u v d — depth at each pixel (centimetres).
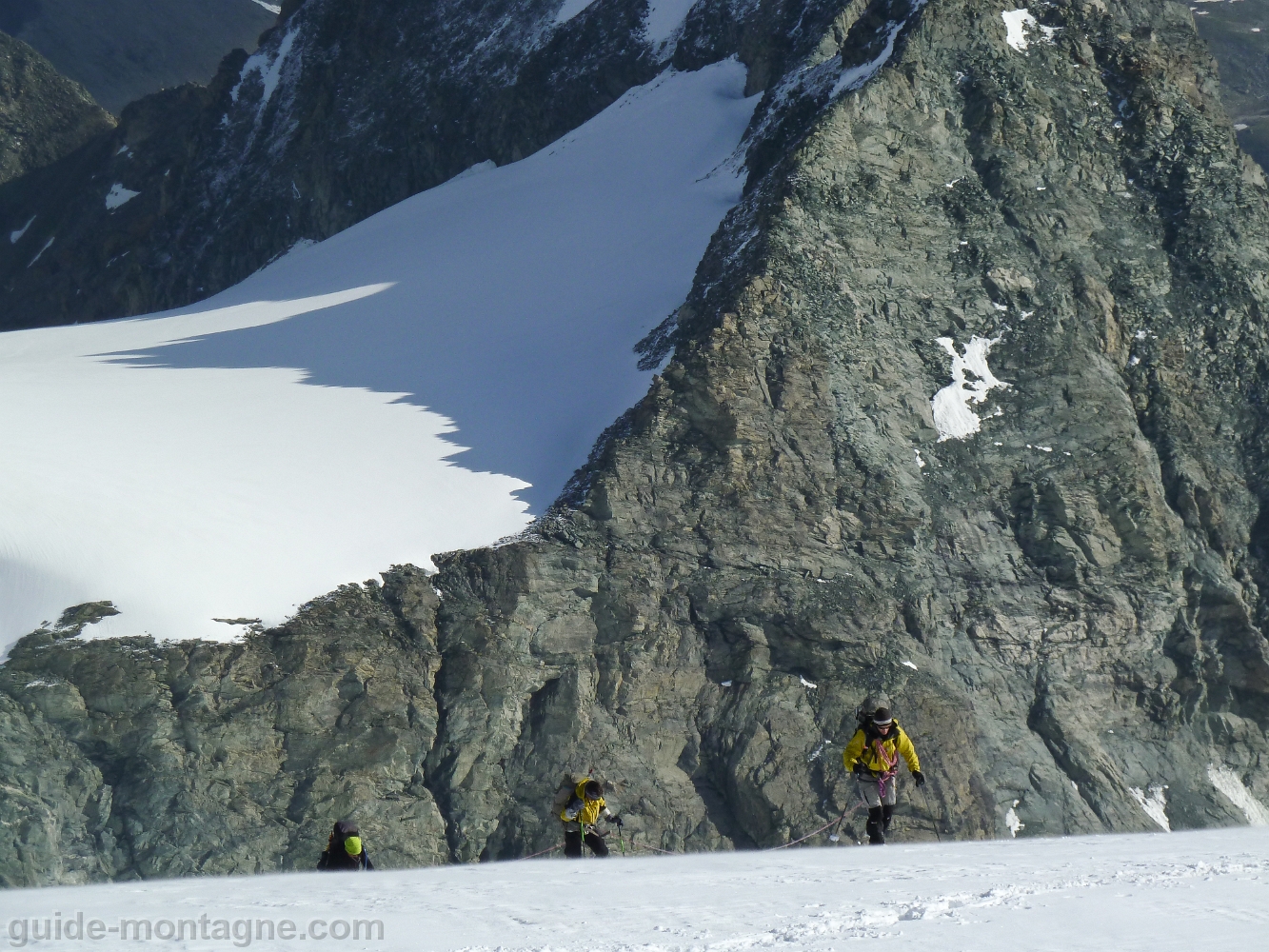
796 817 4328
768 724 4503
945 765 4500
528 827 4256
